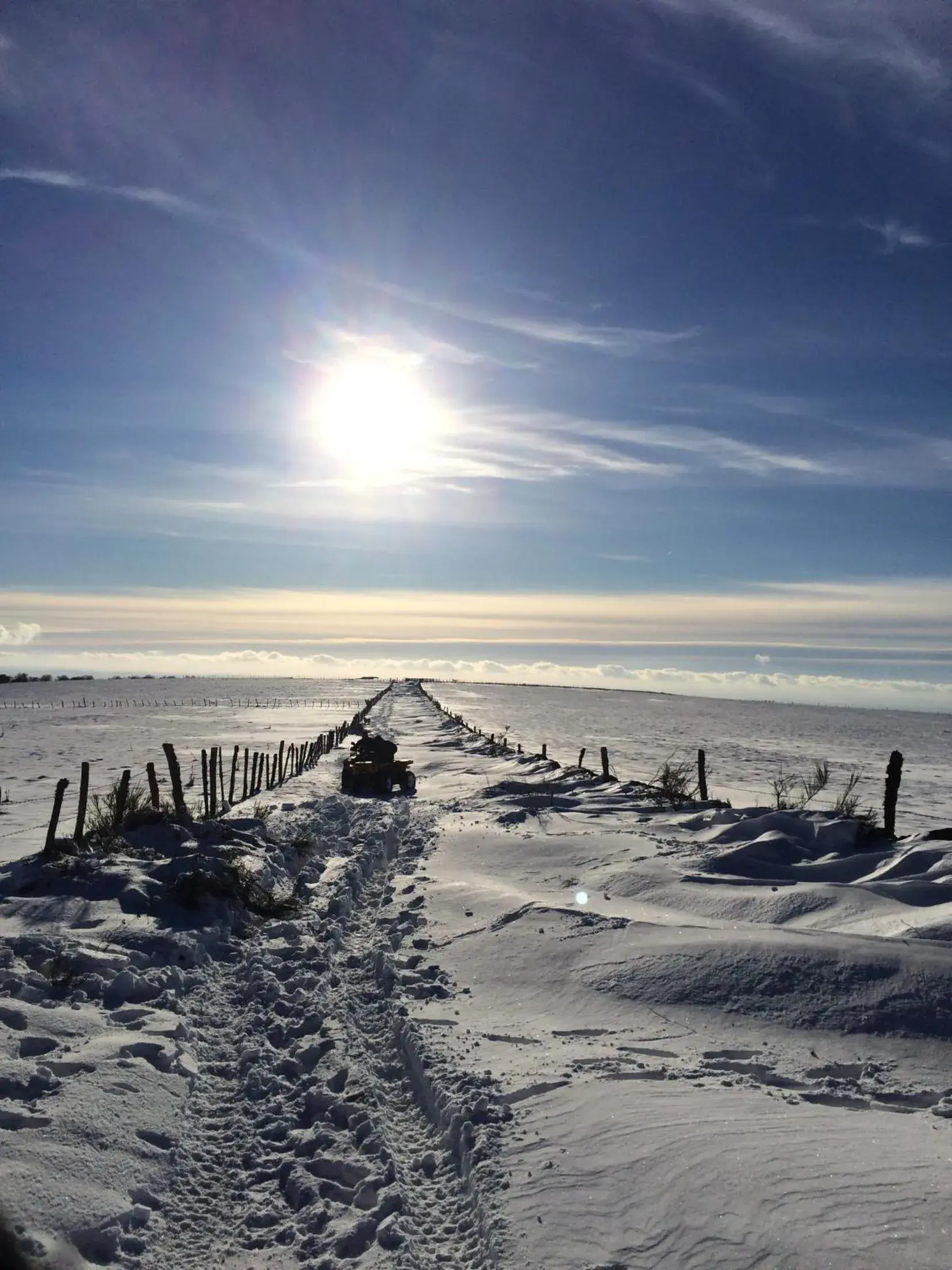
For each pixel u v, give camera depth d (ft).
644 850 42.37
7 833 56.80
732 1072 19.71
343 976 28.73
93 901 33.06
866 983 23.04
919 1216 12.98
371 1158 16.75
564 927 30.27
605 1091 18.37
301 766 102.06
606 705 417.49
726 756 168.35
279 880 40.45
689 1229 13.25
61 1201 14.47
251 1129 18.34
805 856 38.63
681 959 25.72
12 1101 17.54
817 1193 13.75
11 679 640.17
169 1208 15.34
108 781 99.91
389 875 44.32
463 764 104.12
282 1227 14.82
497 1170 15.53
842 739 256.32
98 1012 23.52
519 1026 22.95
